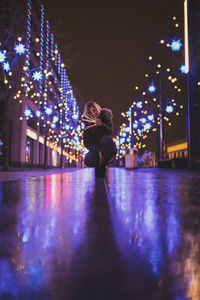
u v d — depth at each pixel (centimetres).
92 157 668
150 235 153
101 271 98
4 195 375
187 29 1270
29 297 79
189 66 1293
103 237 149
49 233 160
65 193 397
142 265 104
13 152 2900
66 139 4166
